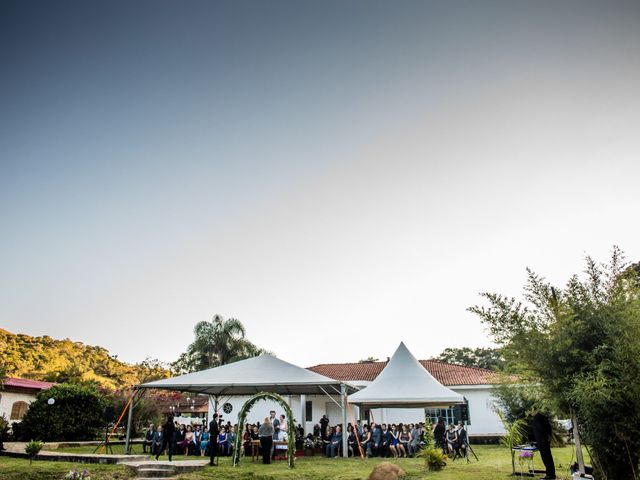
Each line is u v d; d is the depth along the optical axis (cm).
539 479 1120
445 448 1789
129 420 1802
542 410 1021
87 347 11075
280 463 1606
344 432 1800
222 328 4238
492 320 1003
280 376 1866
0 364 3191
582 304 927
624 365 820
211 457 1520
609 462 862
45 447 2036
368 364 3547
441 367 3234
